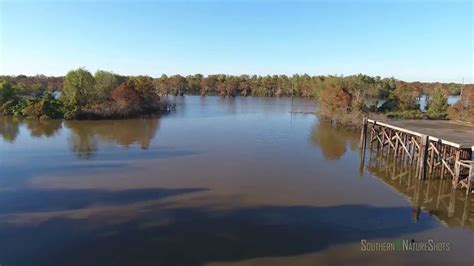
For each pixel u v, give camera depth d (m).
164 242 13.01
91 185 19.45
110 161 24.84
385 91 81.56
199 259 11.84
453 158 21.16
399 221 15.31
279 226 14.52
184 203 16.92
